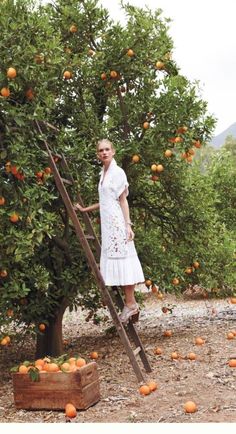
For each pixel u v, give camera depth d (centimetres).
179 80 864
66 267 859
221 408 526
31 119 616
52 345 878
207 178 1038
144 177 948
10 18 586
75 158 776
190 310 1355
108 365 791
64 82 863
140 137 888
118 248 667
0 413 580
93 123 869
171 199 1000
